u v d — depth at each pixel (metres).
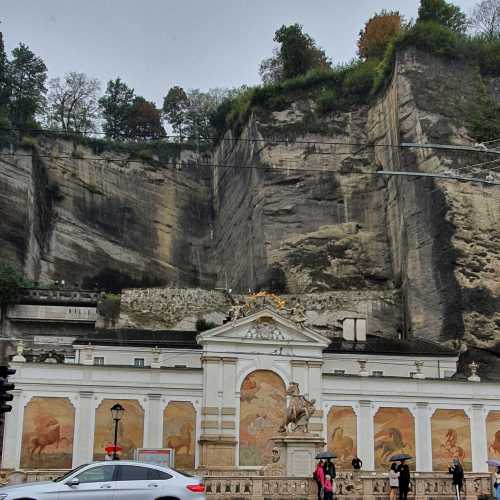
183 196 108.44
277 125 96.50
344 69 102.00
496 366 68.00
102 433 54.41
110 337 63.66
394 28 111.94
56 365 54.88
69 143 101.94
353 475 35.34
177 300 82.31
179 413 55.66
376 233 89.44
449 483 35.22
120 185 103.56
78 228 98.31
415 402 58.09
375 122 94.38
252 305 61.75
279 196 92.50
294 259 88.31
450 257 72.81
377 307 80.88
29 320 79.25
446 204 75.00
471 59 89.31
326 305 82.19
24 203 87.44
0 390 26.00
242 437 54.72
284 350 56.75
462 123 82.00
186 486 23.72
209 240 108.06
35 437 53.44
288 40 110.06
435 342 71.19
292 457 40.12
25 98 105.31
